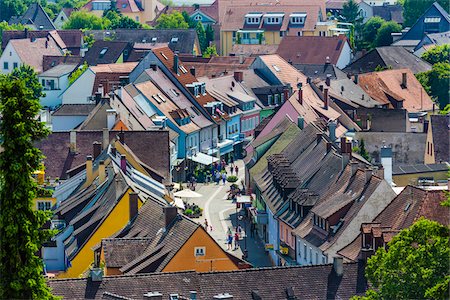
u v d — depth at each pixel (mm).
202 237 144875
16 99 93500
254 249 193750
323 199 173000
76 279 130625
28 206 93812
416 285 119500
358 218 158625
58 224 172500
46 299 94875
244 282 133875
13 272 93688
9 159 93375
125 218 161375
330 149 187375
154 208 159625
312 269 136000
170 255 144375
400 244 121188
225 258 144875
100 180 178125
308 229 170000
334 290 134875
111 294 128750
